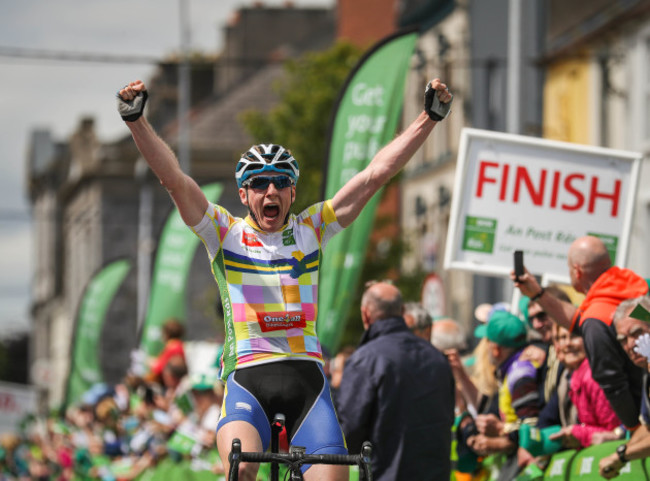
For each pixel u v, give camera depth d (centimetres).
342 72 5831
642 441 1198
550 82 4831
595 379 1227
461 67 5872
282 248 1090
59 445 3541
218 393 2041
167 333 2577
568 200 1644
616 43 4388
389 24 7538
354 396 1376
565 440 1355
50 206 13712
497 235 1634
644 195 4194
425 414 1383
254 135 5991
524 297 1625
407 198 6788
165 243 3903
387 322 1420
